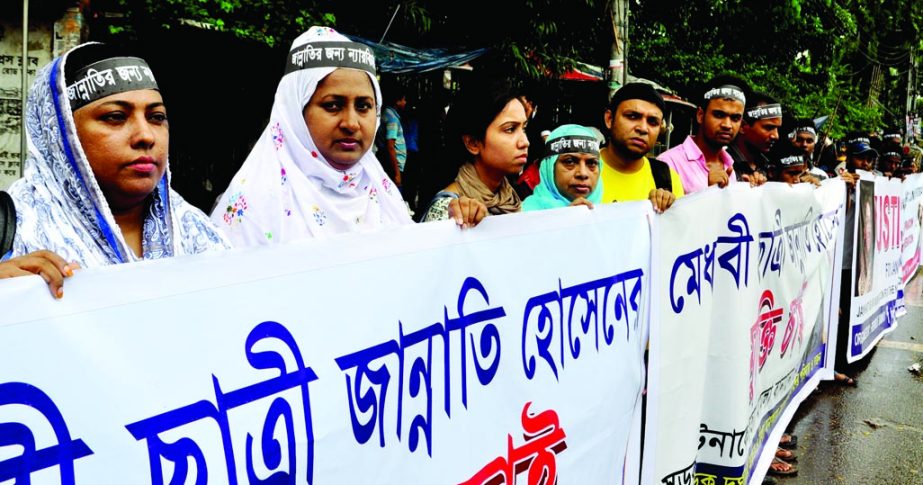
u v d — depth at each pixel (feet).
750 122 16.17
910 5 75.56
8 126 17.58
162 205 6.08
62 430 3.72
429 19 23.94
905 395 17.80
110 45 5.64
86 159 5.40
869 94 81.15
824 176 20.89
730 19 49.16
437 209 9.04
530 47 25.48
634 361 9.16
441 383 6.13
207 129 22.35
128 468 3.95
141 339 4.04
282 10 20.07
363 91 7.54
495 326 6.79
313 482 4.93
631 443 9.35
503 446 6.85
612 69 25.05
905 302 29.22
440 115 28.68
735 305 10.59
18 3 17.12
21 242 5.05
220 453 4.36
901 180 25.27
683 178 14.15
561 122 32.99
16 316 3.59
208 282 4.36
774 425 13.74
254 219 7.45
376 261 5.50
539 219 7.38
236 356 4.49
